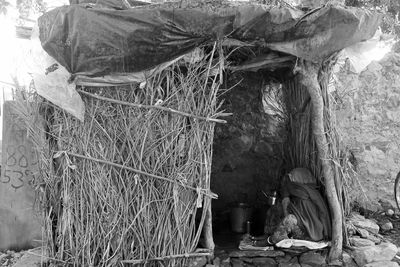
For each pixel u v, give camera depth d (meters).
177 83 3.68
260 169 5.64
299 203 4.25
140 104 3.58
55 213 3.77
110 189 3.62
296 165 4.87
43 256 3.78
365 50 3.93
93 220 3.63
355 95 5.34
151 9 3.21
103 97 3.54
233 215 4.96
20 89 3.77
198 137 3.69
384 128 5.38
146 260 3.66
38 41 3.53
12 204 4.66
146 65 3.37
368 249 4.09
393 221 5.16
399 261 4.11
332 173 4.11
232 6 3.25
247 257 4.11
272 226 4.46
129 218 3.66
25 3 4.18
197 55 3.50
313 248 4.02
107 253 3.62
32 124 3.69
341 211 4.15
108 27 3.22
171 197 3.68
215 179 5.64
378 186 5.38
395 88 5.36
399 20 5.66
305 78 3.78
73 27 3.24
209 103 3.71
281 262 4.04
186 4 3.26
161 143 3.66
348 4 5.35
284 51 3.49
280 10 3.30
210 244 3.89
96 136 3.61
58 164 3.70
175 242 3.75
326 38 3.41
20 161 4.65
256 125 5.53
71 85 3.43
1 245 4.67
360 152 5.36
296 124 4.80
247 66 3.83
